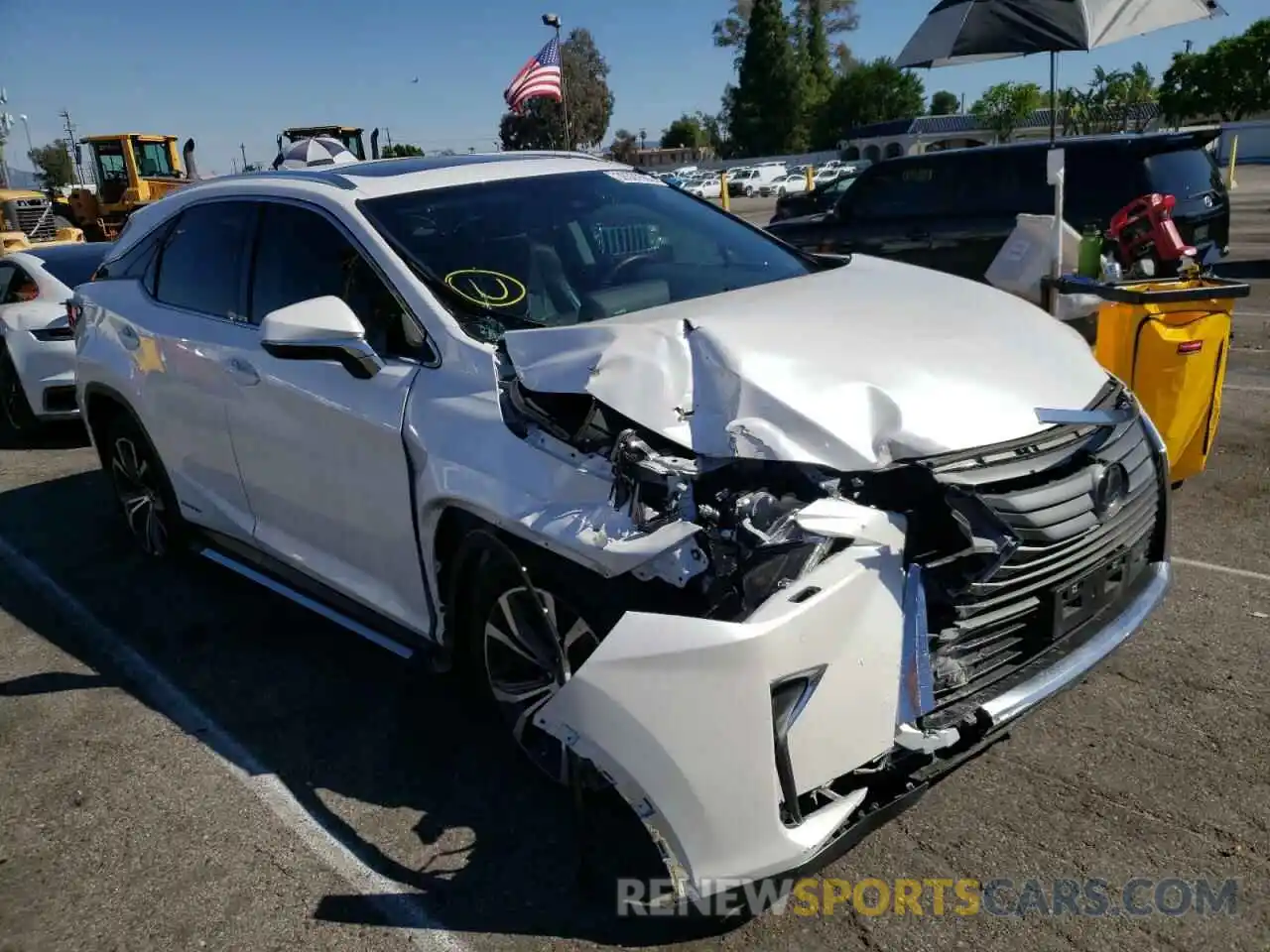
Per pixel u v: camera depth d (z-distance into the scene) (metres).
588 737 2.38
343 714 3.74
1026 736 3.28
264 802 3.25
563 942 2.59
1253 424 6.31
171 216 4.68
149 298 4.66
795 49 70.88
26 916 2.83
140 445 4.95
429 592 3.28
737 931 2.58
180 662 4.24
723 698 2.26
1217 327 4.95
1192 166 9.59
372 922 2.71
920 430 2.59
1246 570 4.33
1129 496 3.00
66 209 25.92
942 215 10.42
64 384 7.60
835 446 2.51
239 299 4.10
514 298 3.41
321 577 3.81
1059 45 7.63
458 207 3.76
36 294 7.80
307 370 3.61
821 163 56.75
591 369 2.76
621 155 70.81
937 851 2.80
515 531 2.79
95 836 3.15
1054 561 2.72
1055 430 2.81
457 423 3.04
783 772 2.31
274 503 3.98
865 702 2.39
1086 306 5.88
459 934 2.64
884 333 3.04
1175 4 7.50
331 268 3.67
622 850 2.83
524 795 3.17
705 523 2.48
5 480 7.13
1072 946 2.46
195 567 5.25
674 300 3.56
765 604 2.31
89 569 5.33
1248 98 43.22
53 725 3.81
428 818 3.11
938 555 2.52
